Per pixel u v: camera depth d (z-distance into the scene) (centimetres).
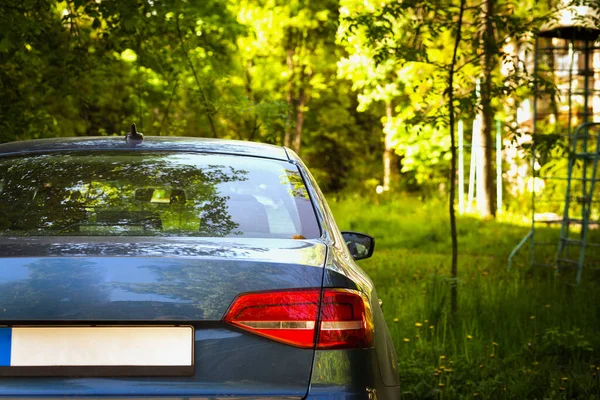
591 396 550
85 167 365
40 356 268
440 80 892
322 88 3412
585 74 1396
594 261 1385
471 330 723
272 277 281
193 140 406
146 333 271
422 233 2003
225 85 1398
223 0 1512
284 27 3256
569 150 904
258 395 272
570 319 811
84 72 1158
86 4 1060
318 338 280
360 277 322
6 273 271
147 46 1205
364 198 3353
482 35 852
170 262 276
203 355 272
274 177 372
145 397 268
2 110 1050
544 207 2366
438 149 2922
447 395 568
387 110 3538
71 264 272
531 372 604
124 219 325
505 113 2497
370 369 290
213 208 338
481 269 1300
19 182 353
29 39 1007
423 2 847
